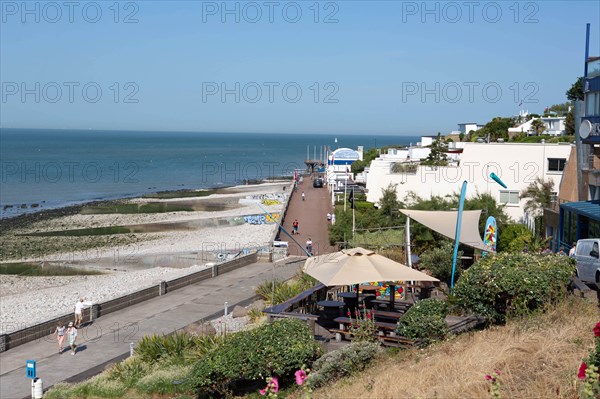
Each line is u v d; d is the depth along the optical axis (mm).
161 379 18188
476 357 12555
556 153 41844
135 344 23953
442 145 68000
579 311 14148
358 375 14094
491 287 14898
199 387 15023
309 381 13914
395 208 42156
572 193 35906
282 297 26812
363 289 21219
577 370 10750
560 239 28609
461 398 10766
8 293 39531
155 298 32250
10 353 23703
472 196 41719
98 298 37156
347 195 71688
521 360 11984
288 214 67562
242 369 14539
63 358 22922
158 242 57844
